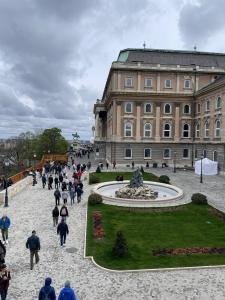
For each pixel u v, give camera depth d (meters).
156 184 38.50
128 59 63.81
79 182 32.97
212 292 13.68
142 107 62.81
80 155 86.94
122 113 62.44
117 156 63.06
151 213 26.52
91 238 20.09
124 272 15.41
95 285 14.18
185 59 65.62
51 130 104.00
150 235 20.94
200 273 15.42
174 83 63.25
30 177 42.66
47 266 16.08
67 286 11.34
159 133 63.69
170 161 64.44
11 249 18.23
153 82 62.75
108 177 46.66
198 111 62.56
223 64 66.25
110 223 23.55
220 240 20.03
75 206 28.83
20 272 15.38
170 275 15.19
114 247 17.34
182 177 48.19
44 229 21.94
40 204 29.42
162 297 13.23
